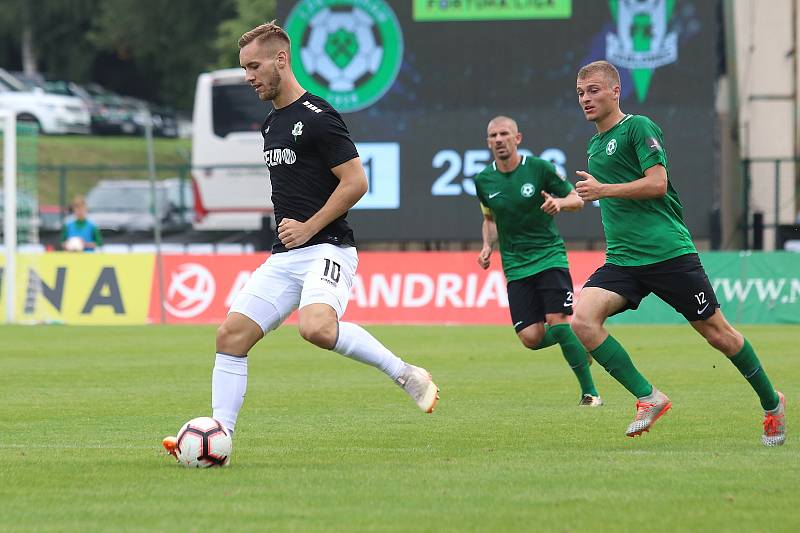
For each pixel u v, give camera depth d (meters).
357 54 71.38
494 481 19.66
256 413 30.27
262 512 17.25
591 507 17.50
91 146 153.25
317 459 22.34
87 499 18.30
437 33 70.81
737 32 77.75
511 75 70.50
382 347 21.55
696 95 69.00
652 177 23.55
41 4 189.00
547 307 33.50
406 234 71.69
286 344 54.19
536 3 70.06
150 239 83.25
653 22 69.19
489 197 34.09
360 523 16.50
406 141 71.38
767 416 24.11
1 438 25.75
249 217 86.44
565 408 31.17
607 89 24.47
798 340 53.28
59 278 69.81
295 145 21.61
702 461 21.69
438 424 27.89
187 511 17.36
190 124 179.25
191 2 178.62
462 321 66.94
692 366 42.66
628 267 24.31
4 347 52.06
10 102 146.88
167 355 48.25
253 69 21.62
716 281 65.12
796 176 77.44
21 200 78.25
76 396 34.31
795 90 77.88
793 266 64.50
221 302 68.88
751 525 16.34
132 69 195.50
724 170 78.31
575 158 70.19
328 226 21.78
